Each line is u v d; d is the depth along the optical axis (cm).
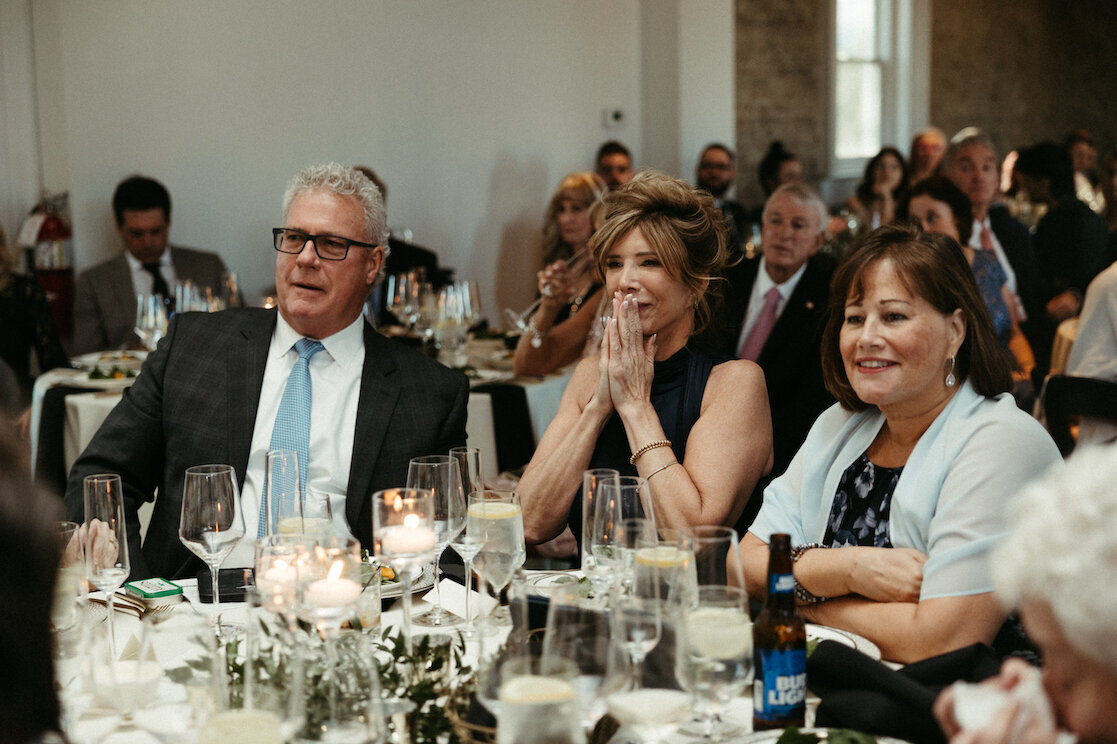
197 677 111
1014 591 92
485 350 467
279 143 618
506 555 159
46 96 543
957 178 538
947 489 173
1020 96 1150
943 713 103
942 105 1062
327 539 133
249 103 604
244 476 232
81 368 418
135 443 238
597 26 779
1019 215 814
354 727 113
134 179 514
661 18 801
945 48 1054
